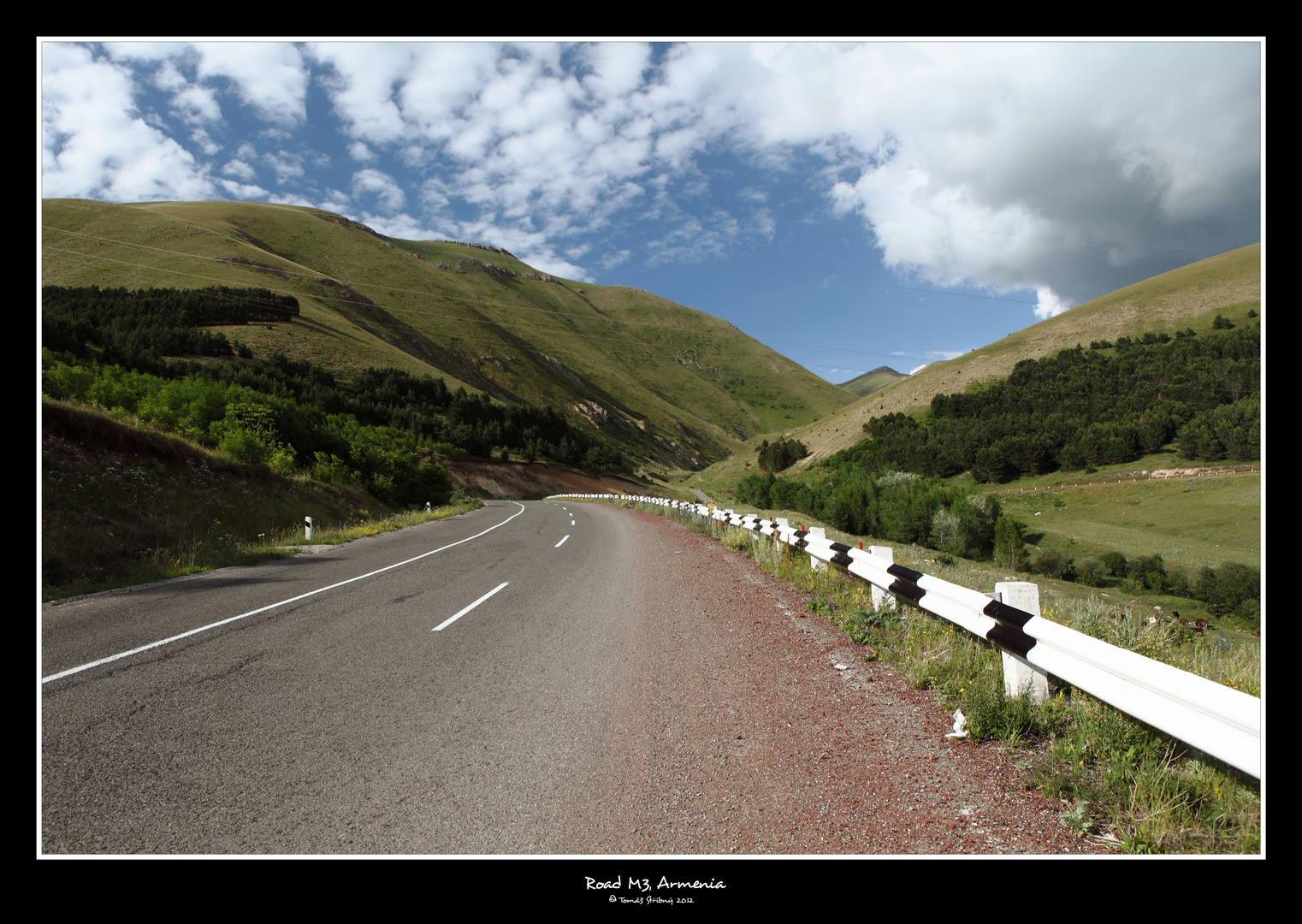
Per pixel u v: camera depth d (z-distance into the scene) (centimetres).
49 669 473
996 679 386
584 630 606
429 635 585
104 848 245
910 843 249
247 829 258
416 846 247
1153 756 290
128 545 1117
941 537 3891
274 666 483
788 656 498
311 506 2078
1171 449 6906
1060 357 11300
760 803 277
